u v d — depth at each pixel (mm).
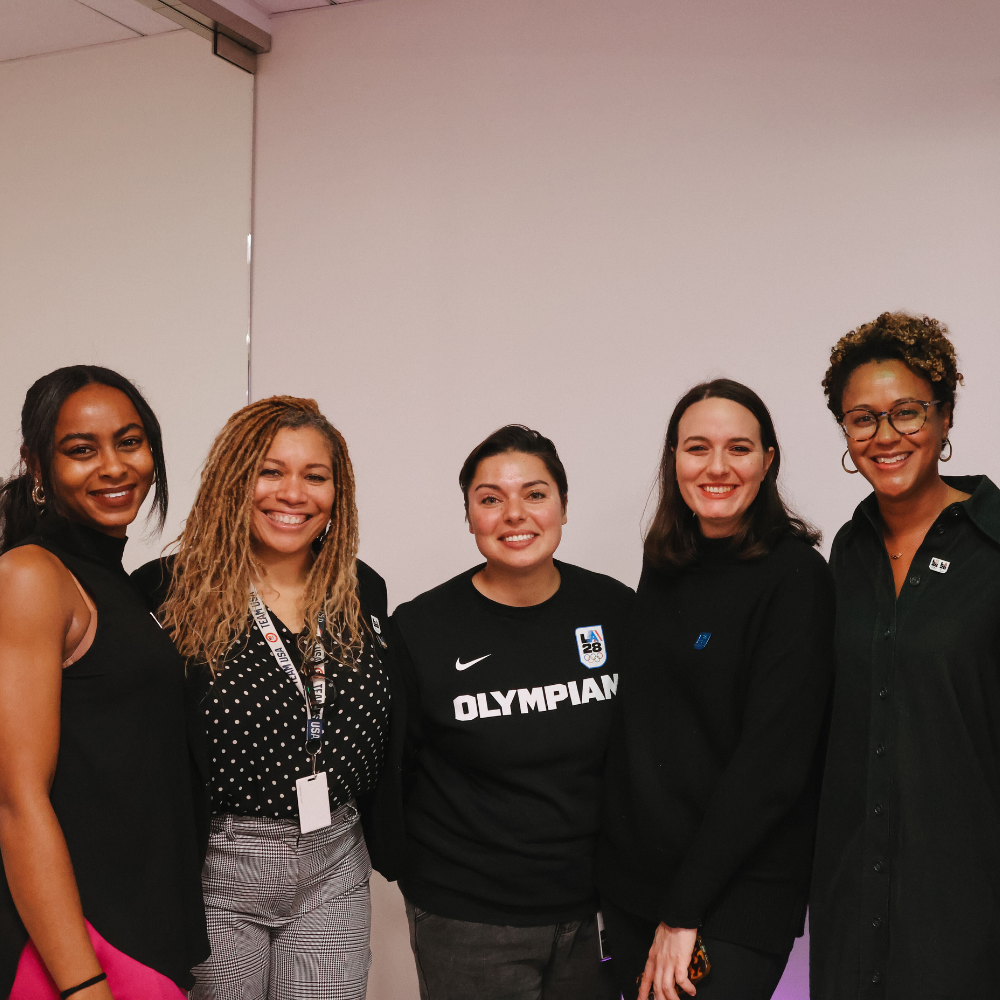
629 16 3111
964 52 2775
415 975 3262
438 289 3338
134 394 1860
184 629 2008
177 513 3461
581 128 3168
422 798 2227
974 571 1772
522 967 2152
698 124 3039
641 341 3098
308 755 1975
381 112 3416
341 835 2072
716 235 3020
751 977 1889
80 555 1748
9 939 1578
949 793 1733
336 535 2170
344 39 3459
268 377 3547
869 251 2863
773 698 1882
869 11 2863
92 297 3322
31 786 1550
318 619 2104
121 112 3367
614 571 3121
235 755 1929
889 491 1844
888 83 2846
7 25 3129
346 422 3451
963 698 1736
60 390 1760
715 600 2018
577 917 2168
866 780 1844
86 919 1617
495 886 2121
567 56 3184
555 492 2199
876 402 1831
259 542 2129
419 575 3355
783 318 2947
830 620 1939
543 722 2133
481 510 2180
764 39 2967
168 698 1774
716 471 1979
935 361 1809
